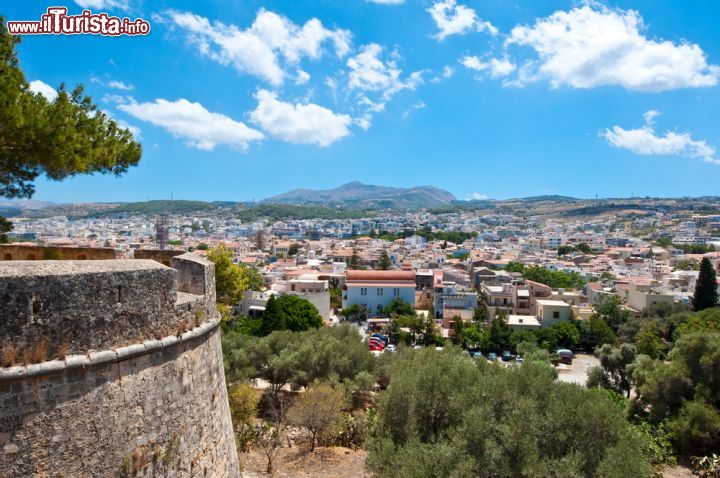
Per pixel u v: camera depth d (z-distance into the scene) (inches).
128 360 403.9
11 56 637.3
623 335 3459.6
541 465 761.0
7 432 332.5
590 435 860.0
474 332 3233.3
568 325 3373.5
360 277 4402.1
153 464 421.1
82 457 366.3
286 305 2783.0
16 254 759.7
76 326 369.1
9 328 336.5
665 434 1496.1
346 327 2091.5
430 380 1029.2
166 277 447.8
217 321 550.0
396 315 3661.4
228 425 587.8
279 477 1022.4
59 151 609.6
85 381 372.2
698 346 1625.2
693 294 4128.9
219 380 560.1
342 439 1299.2
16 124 567.5
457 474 755.4
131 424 401.7
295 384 1676.9
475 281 5364.2
